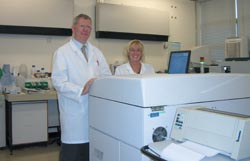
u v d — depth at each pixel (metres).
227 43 3.95
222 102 1.33
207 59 4.15
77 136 1.83
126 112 1.22
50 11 4.16
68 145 1.86
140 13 4.95
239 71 3.23
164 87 1.14
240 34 5.15
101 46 4.82
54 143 4.00
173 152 0.98
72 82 1.89
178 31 5.73
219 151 0.96
